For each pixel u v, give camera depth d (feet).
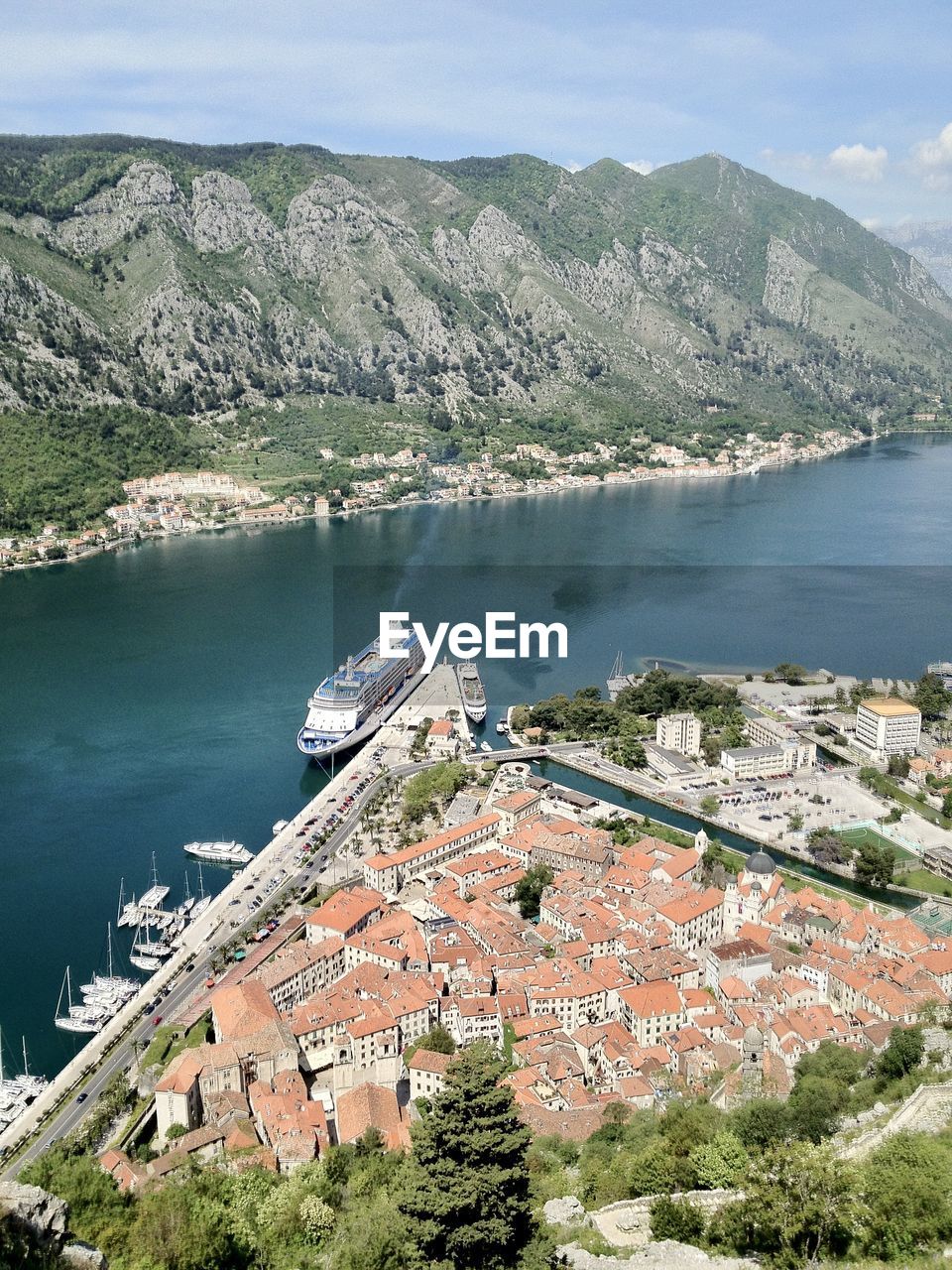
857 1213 413.18
